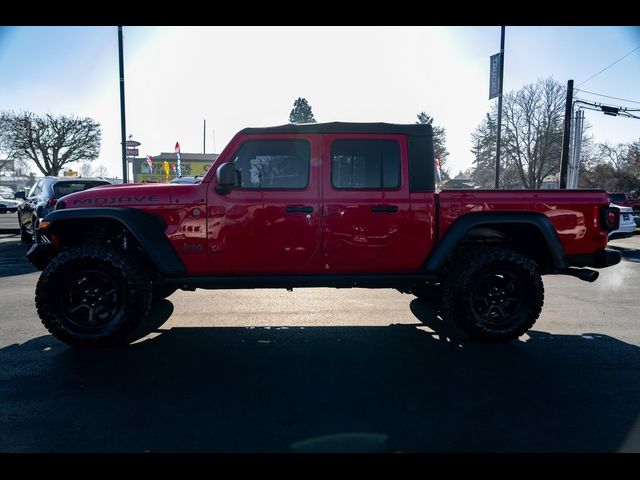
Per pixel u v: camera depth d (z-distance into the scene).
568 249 4.33
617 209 4.36
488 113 52.56
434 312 5.48
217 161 4.23
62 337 4.00
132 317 4.04
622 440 2.57
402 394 3.15
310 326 4.88
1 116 32.81
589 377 3.46
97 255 3.97
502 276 4.31
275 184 4.26
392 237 4.25
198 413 2.87
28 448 2.47
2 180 90.56
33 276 7.60
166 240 4.15
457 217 4.29
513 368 3.64
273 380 3.39
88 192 4.27
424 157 4.30
